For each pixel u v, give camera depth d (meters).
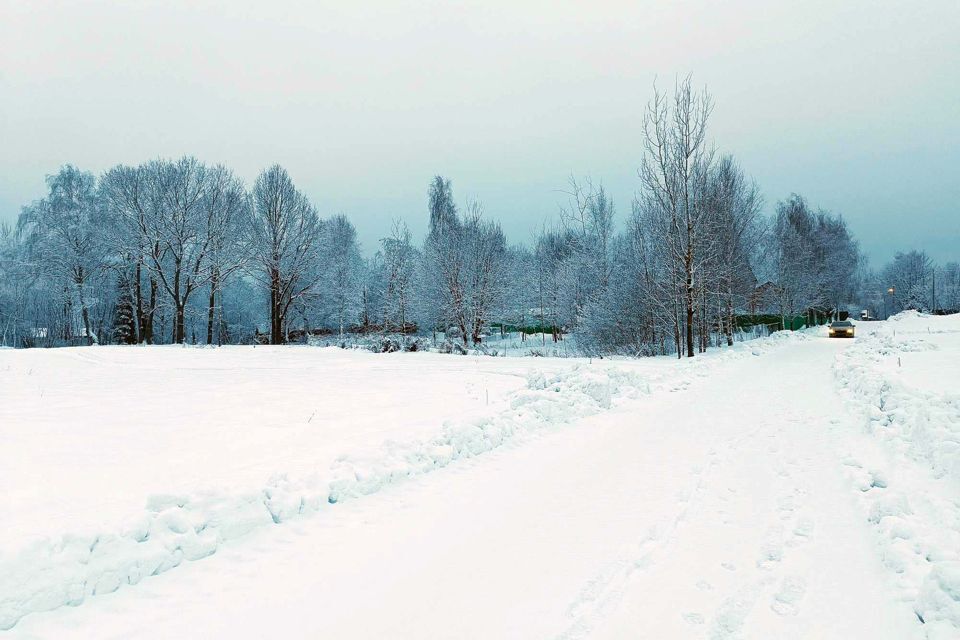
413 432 7.36
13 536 3.58
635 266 32.78
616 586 3.61
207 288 46.75
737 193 36.88
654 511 4.98
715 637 3.01
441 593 3.55
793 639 2.97
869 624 3.09
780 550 4.07
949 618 2.95
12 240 46.53
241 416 8.16
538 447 7.62
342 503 5.23
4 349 23.83
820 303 56.09
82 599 3.31
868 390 10.12
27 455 5.50
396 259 47.44
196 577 3.73
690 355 24.33
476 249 42.44
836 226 64.12
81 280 40.66
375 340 33.44
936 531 4.08
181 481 4.99
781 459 6.60
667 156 25.81
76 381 12.30
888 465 5.98
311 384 12.62
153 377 13.64
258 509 4.58
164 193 35.88
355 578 3.77
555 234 54.91
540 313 51.22
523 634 3.07
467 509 5.13
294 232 39.59
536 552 4.16
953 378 10.81
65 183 41.47
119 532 3.75
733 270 34.81
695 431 8.43
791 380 14.77
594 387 10.81
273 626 3.17
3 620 2.97
